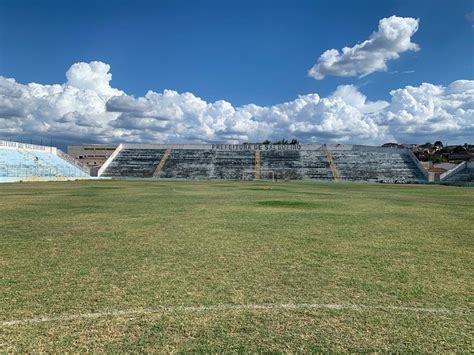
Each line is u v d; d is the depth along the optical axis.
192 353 4.20
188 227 12.63
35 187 39.59
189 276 7.07
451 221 15.23
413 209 20.05
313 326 4.95
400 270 7.67
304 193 32.66
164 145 93.25
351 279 7.00
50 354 4.16
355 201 24.75
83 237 10.81
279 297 6.01
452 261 8.45
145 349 4.28
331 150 89.94
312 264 8.04
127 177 76.25
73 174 70.69
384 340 4.57
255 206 19.95
